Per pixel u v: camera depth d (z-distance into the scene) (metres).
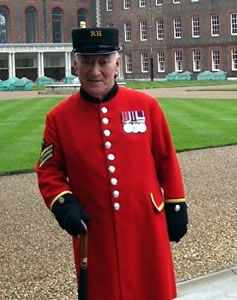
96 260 3.75
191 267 6.41
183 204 3.86
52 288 5.92
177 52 66.94
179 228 3.86
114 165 3.70
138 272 3.76
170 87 44.56
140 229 3.75
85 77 3.69
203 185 10.68
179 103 27.47
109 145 3.70
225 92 35.66
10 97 36.03
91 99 3.75
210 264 6.50
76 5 74.38
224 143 15.54
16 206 9.42
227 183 10.82
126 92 3.83
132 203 3.71
